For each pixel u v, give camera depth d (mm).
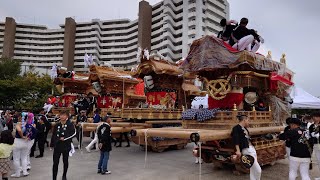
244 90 9781
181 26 74625
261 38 9469
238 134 6645
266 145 9047
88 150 12328
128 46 93188
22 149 7828
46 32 97188
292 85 11164
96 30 94938
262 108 9797
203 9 71438
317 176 8320
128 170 8758
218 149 8523
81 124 12508
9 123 13117
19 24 96812
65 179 7051
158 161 10359
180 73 14250
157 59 14828
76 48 93625
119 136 14336
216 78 9344
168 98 14547
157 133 7543
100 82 16609
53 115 17375
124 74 18312
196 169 8977
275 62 9875
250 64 8430
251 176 6602
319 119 7098
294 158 6281
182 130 7742
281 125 10266
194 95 16219
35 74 38125
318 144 7023
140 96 18391
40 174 8055
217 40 8789
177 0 77188
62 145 7000
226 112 8133
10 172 8305
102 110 15375
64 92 20906
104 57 94125
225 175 8172
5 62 39781
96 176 7906
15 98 34781
